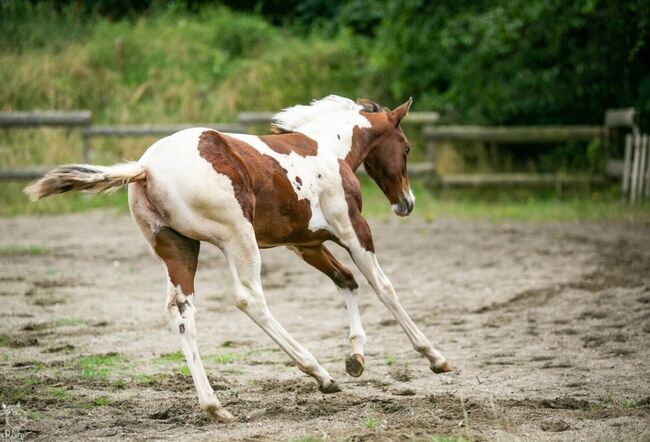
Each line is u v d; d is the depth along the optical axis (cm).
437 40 2502
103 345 901
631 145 2173
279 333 681
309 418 652
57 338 927
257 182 695
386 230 1798
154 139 2375
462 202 2242
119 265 1385
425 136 2308
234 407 685
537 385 743
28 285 1203
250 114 2281
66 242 1606
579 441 580
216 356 865
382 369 819
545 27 2294
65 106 2483
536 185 2280
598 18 2345
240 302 672
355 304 809
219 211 659
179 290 658
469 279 1270
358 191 781
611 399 690
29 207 2077
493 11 2305
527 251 1508
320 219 751
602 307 1061
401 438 586
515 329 973
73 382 761
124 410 678
